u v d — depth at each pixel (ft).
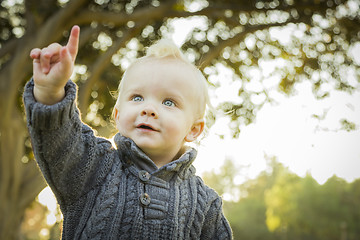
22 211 28.91
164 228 5.40
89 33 30.35
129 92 5.67
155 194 5.46
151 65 5.73
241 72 32.71
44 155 4.86
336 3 31.17
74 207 5.28
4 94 27.89
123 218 5.29
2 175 28.27
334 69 32.17
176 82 5.68
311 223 123.65
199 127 6.10
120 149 5.61
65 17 28.68
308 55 32.40
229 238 6.31
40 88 4.61
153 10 30.09
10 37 31.78
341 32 31.86
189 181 6.01
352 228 122.21
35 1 29.94
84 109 28.58
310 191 126.52
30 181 29.48
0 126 28.14
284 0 31.37
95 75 28.99
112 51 29.37
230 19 31.73
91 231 5.20
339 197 125.70
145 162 5.56
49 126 4.71
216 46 31.40
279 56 32.71
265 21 32.19
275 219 129.70
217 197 6.31
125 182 5.48
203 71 31.55
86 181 5.29
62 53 4.45
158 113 5.49
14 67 28.19
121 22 29.76
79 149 5.16
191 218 5.71
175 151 5.78
